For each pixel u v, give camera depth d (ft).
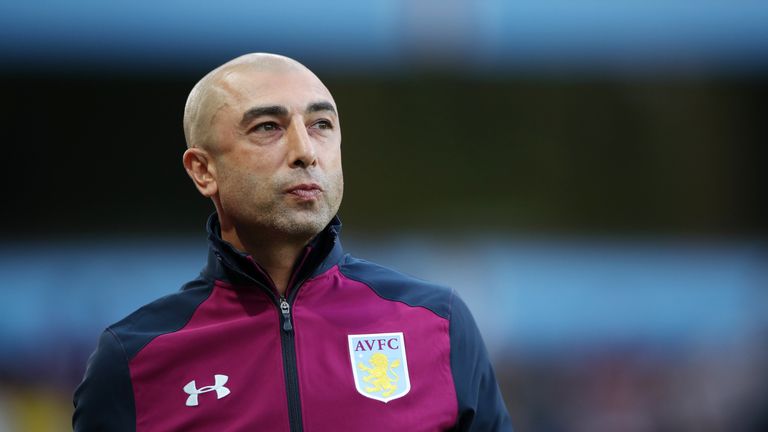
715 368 83.25
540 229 102.63
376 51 89.40
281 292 26.91
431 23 89.30
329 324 26.27
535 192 103.71
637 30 93.86
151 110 94.48
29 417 69.67
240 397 25.16
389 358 25.89
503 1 90.94
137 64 88.33
